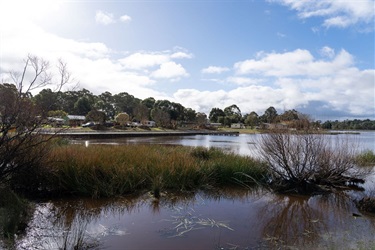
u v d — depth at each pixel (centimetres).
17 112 545
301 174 808
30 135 584
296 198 738
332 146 895
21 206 533
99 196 665
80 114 7938
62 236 439
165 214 570
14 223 449
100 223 510
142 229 486
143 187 750
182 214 574
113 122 6581
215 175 856
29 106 566
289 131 857
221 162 912
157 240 442
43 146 642
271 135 854
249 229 504
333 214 605
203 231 486
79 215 547
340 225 534
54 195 662
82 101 7981
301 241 454
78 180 680
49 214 544
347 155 877
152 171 780
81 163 718
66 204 612
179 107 9431
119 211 580
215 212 596
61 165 698
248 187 833
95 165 734
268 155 872
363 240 461
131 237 451
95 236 449
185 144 2644
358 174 925
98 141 2744
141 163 821
